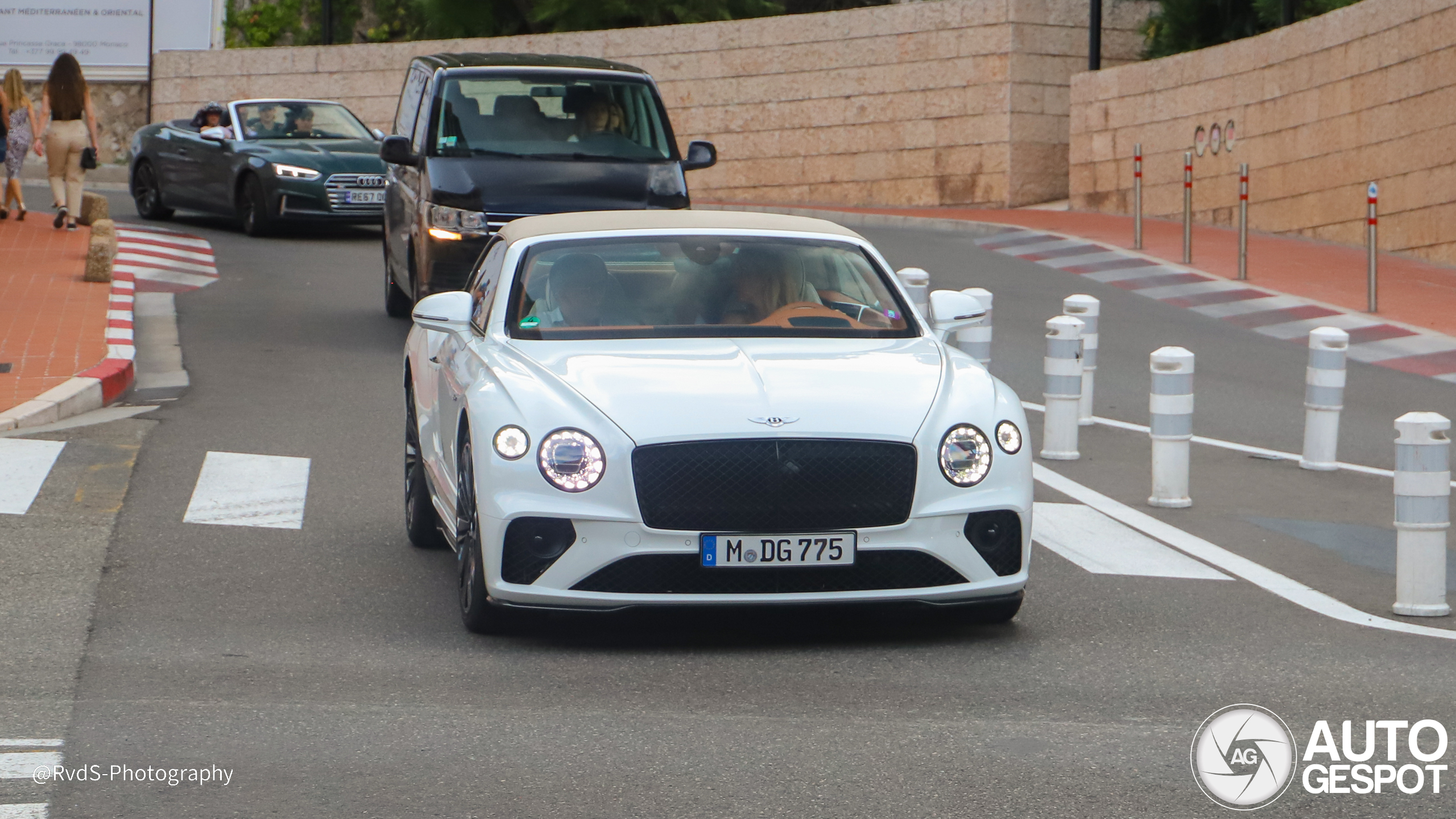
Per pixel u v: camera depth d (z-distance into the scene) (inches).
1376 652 353.1
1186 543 464.1
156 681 316.5
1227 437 637.3
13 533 436.1
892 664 338.0
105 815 243.8
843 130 1707.7
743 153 1766.7
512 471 335.3
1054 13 1631.4
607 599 332.2
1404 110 1158.3
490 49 1872.5
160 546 431.8
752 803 251.9
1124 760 274.5
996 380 374.3
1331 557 450.6
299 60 1940.2
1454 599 411.2
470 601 350.6
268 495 496.1
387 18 2193.7
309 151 1215.6
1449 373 770.2
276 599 384.2
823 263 410.0
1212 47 1403.8
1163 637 363.3
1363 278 1056.8
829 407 340.5
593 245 407.8
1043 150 1643.7
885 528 335.0
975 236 1365.7
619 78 808.9
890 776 264.8
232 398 657.6
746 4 1994.3
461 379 374.6
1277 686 324.2
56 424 589.0
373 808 248.1
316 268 1073.5
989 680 326.0
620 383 346.6
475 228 735.1
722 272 402.0
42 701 301.1
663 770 267.0
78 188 1157.7
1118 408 695.1
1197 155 1432.1
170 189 1310.3
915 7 1660.9
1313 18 1278.3
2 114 1157.1
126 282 947.3
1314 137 1275.8
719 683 322.0
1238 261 1128.2
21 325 778.8
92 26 1966.0
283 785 257.8
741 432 331.6
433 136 774.5
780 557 332.5
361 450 564.4
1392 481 559.5
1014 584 347.6
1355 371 783.7
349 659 336.2
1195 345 847.1
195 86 1971.0
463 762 270.4
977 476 343.0
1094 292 1031.0
